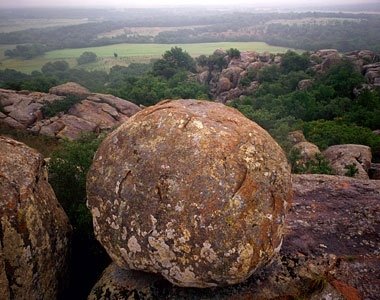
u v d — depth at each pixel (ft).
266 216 17.13
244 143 18.12
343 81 149.07
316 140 78.79
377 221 24.04
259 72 177.27
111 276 20.85
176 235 16.46
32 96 94.63
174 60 227.40
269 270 19.84
